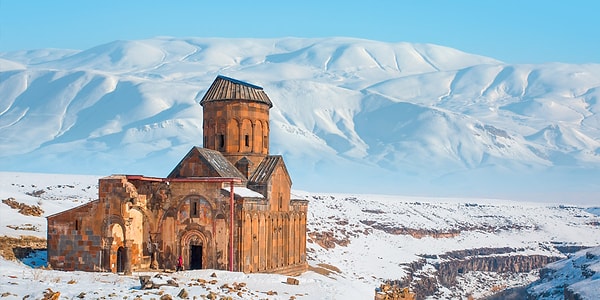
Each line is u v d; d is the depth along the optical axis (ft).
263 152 258.78
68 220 216.74
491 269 625.00
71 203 348.79
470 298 482.69
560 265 535.60
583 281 416.46
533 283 529.04
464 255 621.72
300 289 193.77
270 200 240.53
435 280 508.53
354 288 225.56
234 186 233.76
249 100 254.27
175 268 224.74
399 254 538.47
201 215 223.92
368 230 588.09
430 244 615.98
